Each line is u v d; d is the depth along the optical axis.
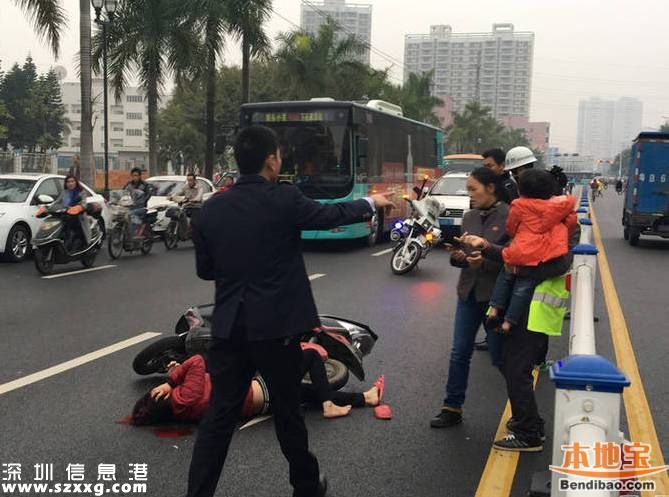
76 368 6.30
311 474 3.62
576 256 6.22
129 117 113.50
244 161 3.44
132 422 4.97
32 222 13.62
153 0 24.19
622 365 6.75
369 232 17.34
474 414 5.34
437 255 15.61
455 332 5.03
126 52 24.64
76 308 9.01
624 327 8.51
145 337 7.46
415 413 5.34
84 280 11.36
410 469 4.32
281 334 3.28
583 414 2.65
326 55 37.62
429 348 7.29
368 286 11.18
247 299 3.28
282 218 3.32
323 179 15.81
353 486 4.08
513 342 4.57
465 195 17.62
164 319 8.38
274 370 3.36
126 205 14.44
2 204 13.41
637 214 18.55
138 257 14.73
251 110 16.22
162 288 10.65
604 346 7.55
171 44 25.08
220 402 3.40
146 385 5.84
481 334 8.16
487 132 92.75
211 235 3.37
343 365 5.67
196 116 57.47
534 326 4.37
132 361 6.55
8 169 32.91
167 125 57.53
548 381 6.32
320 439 4.79
